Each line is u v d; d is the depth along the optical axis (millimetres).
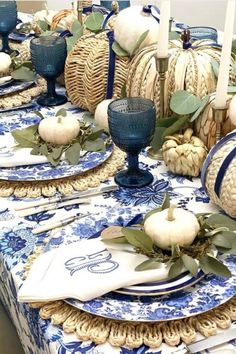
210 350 646
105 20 1368
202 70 1078
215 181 885
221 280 725
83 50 1261
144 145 997
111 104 995
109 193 998
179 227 754
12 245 867
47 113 1343
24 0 2551
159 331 664
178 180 1038
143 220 830
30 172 1018
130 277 708
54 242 826
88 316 692
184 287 702
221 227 786
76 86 1286
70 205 965
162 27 1003
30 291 709
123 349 653
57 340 672
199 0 2832
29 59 1533
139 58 1153
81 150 1079
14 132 1098
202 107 1022
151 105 989
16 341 1034
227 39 902
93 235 827
